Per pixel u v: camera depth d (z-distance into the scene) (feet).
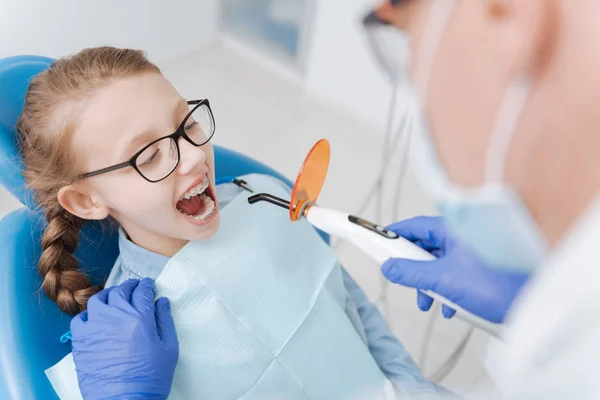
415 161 0.96
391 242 2.13
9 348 2.40
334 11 5.15
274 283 2.91
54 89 2.42
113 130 2.34
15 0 4.42
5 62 2.81
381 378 3.14
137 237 2.81
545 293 0.90
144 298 2.55
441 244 2.54
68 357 2.51
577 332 0.86
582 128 0.73
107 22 5.35
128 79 2.40
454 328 4.88
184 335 2.65
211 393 2.67
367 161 5.52
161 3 5.77
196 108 2.64
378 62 1.22
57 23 4.85
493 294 1.68
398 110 5.04
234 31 6.35
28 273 2.68
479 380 2.96
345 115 5.65
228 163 3.59
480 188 0.88
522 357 0.97
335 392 2.95
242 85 6.37
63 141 2.40
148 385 2.34
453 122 0.85
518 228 0.89
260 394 2.75
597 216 0.77
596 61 0.69
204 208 2.79
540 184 0.81
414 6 0.92
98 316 2.46
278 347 2.81
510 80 0.76
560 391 0.93
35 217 2.81
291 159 5.89
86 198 2.58
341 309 3.23
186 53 6.42
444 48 0.84
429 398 3.13
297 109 6.02
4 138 2.63
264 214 3.12
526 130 0.78
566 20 0.70
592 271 0.80
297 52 5.87
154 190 2.45
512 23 0.73
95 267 3.07
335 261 3.33
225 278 2.78
